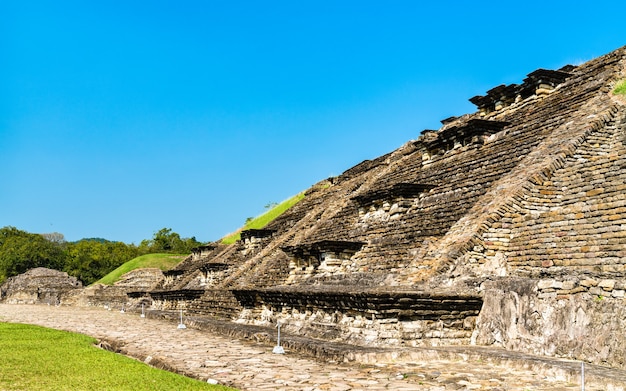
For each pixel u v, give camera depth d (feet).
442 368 41.37
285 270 97.45
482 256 56.95
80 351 52.60
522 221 58.23
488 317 51.03
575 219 53.57
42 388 34.24
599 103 67.62
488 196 64.08
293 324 68.39
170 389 34.19
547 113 75.20
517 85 86.38
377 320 51.75
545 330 45.27
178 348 57.82
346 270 76.38
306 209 134.00
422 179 87.92
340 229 95.09
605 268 46.62
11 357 47.75
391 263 67.87
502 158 72.18
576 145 62.18
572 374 36.11
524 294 48.39
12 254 276.62
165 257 225.35
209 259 157.89
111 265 279.90
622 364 38.50
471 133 84.23
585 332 42.19
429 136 107.65
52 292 210.59
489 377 37.70
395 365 43.11
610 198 52.44
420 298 50.34
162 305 139.95
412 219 75.97
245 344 61.87
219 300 107.55
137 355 53.67
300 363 46.42
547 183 60.34
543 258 52.80
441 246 60.03
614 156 57.11
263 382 37.50
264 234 132.98
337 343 53.52
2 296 234.58
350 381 37.52
